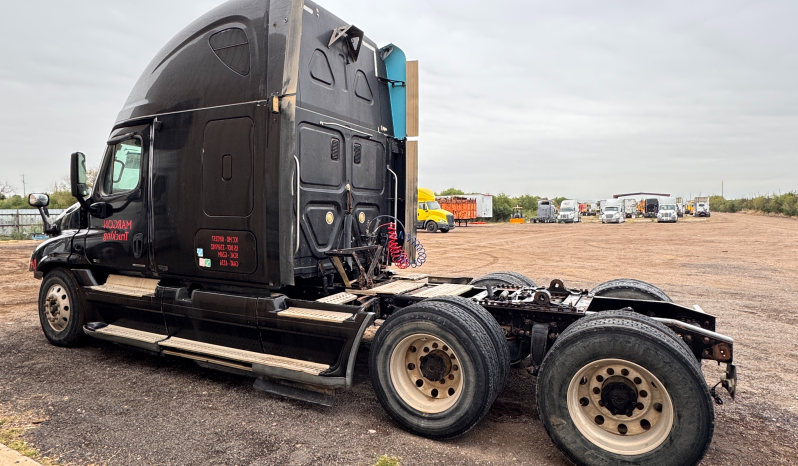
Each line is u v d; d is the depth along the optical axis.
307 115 4.35
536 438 3.53
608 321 3.12
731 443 3.46
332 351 3.89
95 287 5.27
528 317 4.03
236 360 4.20
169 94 4.73
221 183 4.33
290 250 3.97
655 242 22.98
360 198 5.20
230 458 3.13
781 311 7.86
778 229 33.31
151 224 4.85
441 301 3.76
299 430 3.58
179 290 4.67
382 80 5.68
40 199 5.86
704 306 8.25
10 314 7.37
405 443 3.41
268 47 4.07
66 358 5.21
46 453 3.14
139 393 4.25
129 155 5.11
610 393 3.04
